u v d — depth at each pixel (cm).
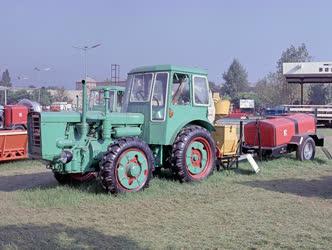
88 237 529
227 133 986
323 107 2678
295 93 5100
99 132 809
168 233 545
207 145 893
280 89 5838
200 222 593
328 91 6500
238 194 769
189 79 883
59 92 6406
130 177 763
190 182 852
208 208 669
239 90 9469
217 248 490
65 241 514
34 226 575
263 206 680
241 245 500
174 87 859
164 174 918
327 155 1202
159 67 861
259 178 924
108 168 733
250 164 1024
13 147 1175
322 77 3020
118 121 823
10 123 1711
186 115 875
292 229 560
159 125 846
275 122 1130
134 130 842
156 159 864
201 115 907
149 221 600
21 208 673
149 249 486
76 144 784
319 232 548
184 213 641
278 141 1114
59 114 782
